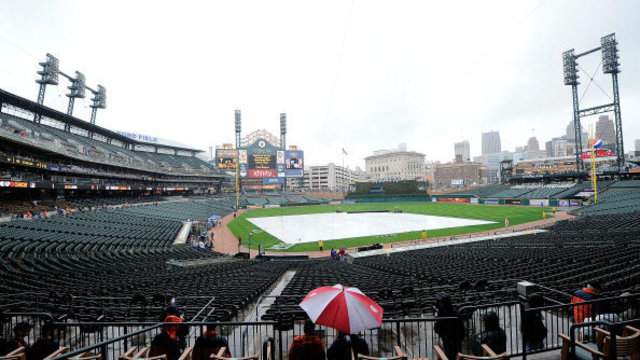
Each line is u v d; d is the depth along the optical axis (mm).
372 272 17109
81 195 56469
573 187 69438
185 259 24781
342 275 15562
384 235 40125
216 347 5645
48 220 32031
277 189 119188
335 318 4957
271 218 62094
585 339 6355
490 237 32875
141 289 13039
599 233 26766
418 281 13398
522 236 31609
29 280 14945
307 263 24406
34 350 5398
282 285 16328
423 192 102438
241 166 91625
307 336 5008
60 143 48500
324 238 39219
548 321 8484
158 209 55219
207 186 99500
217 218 55125
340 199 106938
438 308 6688
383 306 9484
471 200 88938
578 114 67750
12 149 38125
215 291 12383
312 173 175000
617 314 6887
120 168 61594
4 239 23281
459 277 13453
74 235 29281
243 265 22609
